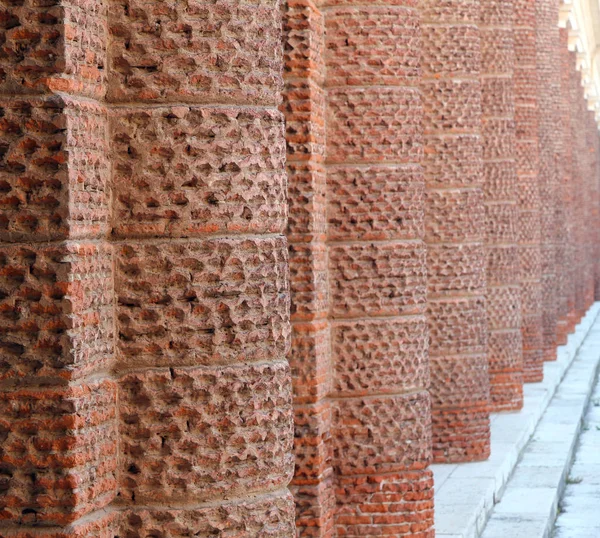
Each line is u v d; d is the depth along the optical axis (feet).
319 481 32.07
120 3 18.67
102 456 18.13
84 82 17.75
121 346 18.70
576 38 113.19
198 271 18.80
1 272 17.16
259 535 19.33
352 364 33.53
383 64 33.42
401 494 33.99
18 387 17.25
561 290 103.14
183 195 18.71
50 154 17.10
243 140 19.08
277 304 19.58
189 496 18.80
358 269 33.47
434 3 47.03
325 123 33.19
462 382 49.29
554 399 78.28
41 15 17.06
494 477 47.19
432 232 47.85
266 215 19.40
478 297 49.01
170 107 18.71
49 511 17.30
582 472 59.52
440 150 47.37
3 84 17.10
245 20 19.16
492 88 59.77
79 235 17.46
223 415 18.97
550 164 86.33
